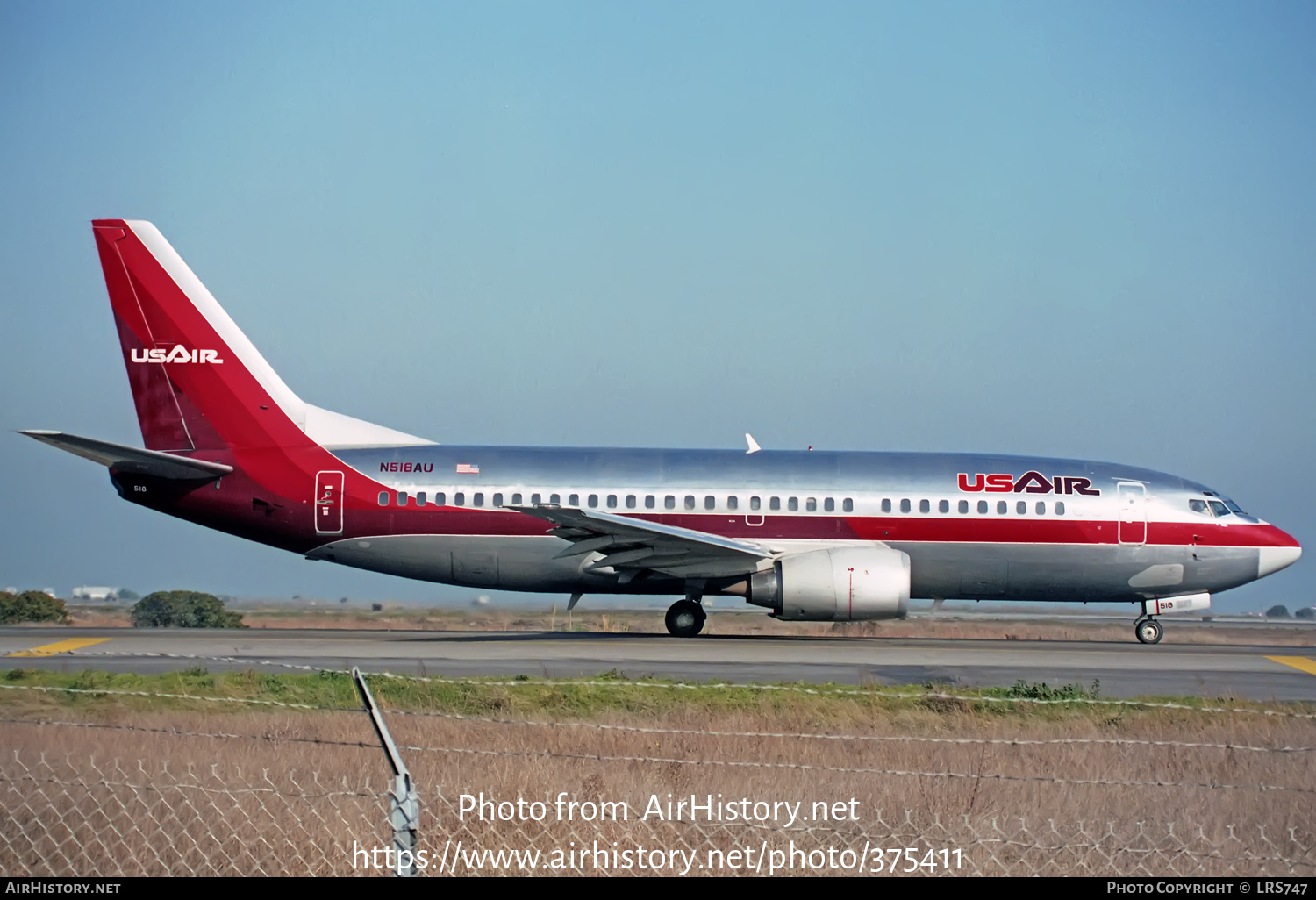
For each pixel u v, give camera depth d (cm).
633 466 7044
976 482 7075
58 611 9444
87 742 2980
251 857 2259
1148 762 3086
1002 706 4141
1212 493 7212
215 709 3781
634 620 9481
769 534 6950
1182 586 7156
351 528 6900
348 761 2859
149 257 6975
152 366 6962
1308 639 9131
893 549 6988
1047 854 2347
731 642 6531
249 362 7006
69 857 2259
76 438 6438
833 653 5959
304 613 10088
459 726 3362
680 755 3095
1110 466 7256
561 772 2817
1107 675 5306
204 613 9212
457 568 6962
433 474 6944
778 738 3241
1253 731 3728
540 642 6425
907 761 3062
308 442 7012
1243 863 2312
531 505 6631
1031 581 7112
